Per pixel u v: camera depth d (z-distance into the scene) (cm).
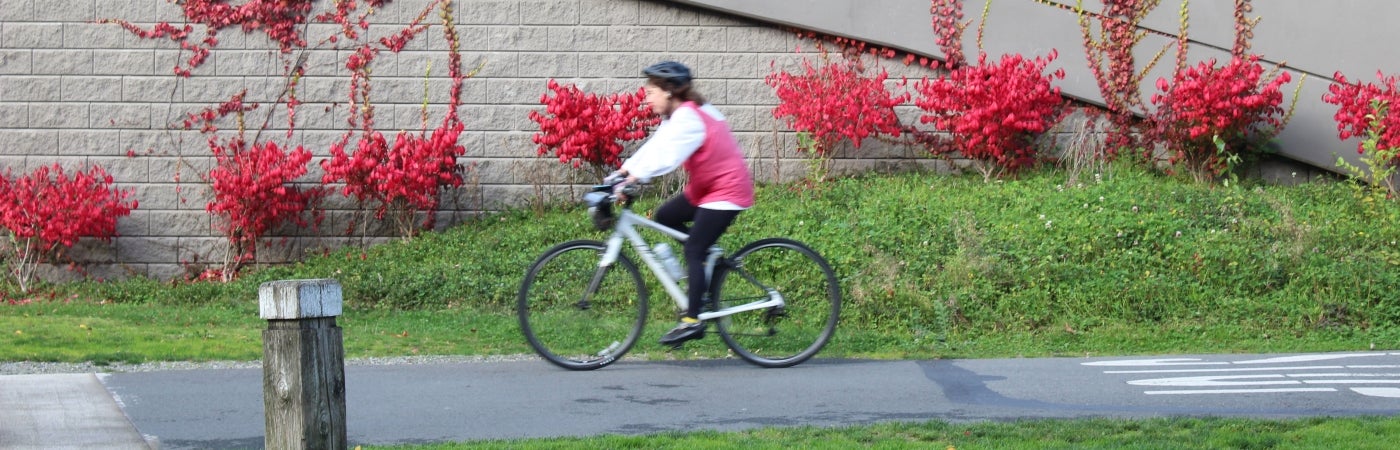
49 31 1190
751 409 578
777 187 1203
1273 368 694
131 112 1195
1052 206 1067
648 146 651
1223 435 493
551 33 1225
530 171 1220
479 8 1221
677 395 614
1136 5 1228
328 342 386
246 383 639
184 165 1199
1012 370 691
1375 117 1134
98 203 1156
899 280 928
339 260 1151
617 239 693
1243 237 1001
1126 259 964
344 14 1212
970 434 507
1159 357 754
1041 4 1231
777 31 1238
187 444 503
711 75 1234
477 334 859
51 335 810
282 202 1162
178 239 1199
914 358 750
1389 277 923
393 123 1216
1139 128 1243
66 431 520
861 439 501
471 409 579
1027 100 1171
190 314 979
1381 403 579
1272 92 1159
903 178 1203
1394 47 1197
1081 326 873
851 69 1234
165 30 1197
